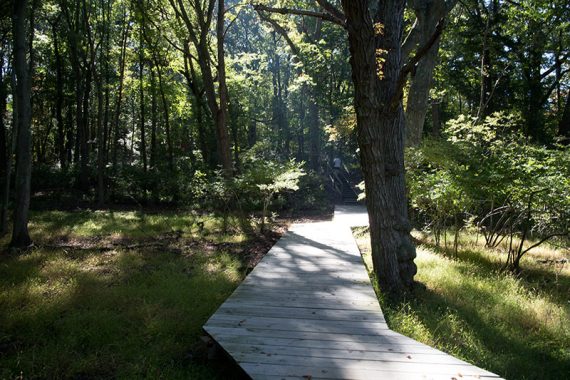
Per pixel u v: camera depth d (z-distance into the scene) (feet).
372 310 16.29
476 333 16.37
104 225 42.04
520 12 58.59
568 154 27.43
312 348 12.60
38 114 102.17
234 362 11.76
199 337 15.10
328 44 82.79
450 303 19.70
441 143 35.83
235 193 43.27
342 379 10.72
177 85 79.66
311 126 86.84
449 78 73.20
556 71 74.13
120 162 109.29
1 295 18.30
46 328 15.65
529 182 25.63
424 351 12.50
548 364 14.88
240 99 89.04
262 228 39.83
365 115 20.43
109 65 80.79
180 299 18.67
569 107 71.36
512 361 14.52
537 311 19.26
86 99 77.05
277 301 17.42
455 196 28.86
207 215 51.26
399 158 22.12
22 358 13.11
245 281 20.86
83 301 18.34
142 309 16.98
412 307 18.89
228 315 15.53
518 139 39.83
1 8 49.73
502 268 27.78
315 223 47.44
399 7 21.93
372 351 12.44
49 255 27.45
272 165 40.65
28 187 31.58
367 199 21.66
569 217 25.43
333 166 92.73
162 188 66.59
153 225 42.39
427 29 41.68
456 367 11.50
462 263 27.66
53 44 83.66
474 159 30.86
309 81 69.56
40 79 91.97
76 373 12.72
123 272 23.34
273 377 10.77
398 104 21.18
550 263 30.25
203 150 76.89
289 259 26.37
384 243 21.22
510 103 72.84
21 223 31.01
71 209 58.39
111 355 13.57
